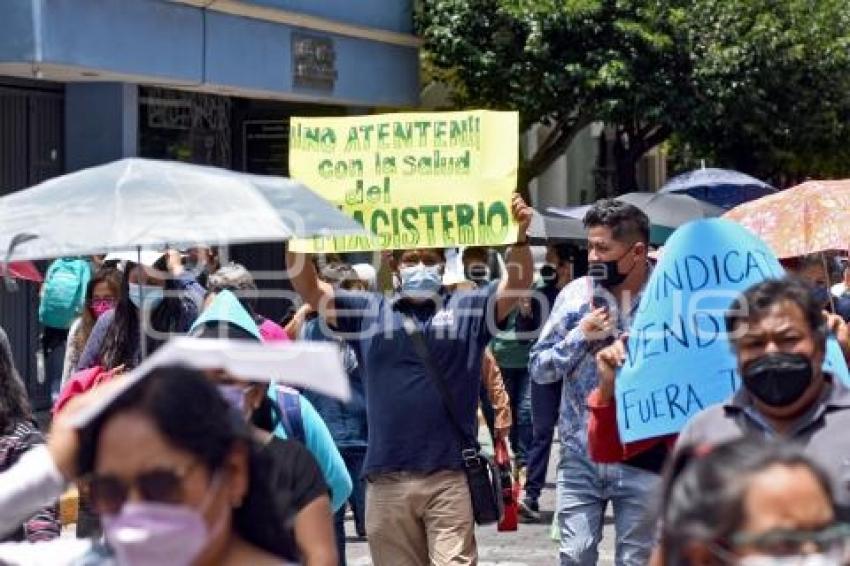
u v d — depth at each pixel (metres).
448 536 8.44
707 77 25.89
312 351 4.01
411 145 9.88
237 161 25.17
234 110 25.05
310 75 24.09
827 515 3.21
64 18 19.08
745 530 3.19
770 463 3.24
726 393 7.23
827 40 26.94
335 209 7.44
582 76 25.30
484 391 13.55
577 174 34.72
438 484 8.43
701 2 25.77
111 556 3.85
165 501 3.67
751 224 10.62
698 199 22.53
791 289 5.73
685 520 3.25
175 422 3.67
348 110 26.34
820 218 10.42
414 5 26.58
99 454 3.71
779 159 28.02
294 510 5.54
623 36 25.66
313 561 5.84
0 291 19.97
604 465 8.18
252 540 3.88
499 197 9.71
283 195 7.39
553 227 18.70
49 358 17.39
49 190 7.18
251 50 22.80
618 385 7.36
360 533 12.60
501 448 12.53
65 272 15.74
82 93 21.02
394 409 8.45
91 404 3.70
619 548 8.05
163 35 20.92
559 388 13.80
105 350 8.77
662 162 37.91
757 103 26.64
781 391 5.72
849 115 28.77
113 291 11.68
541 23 25.30
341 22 24.62
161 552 3.66
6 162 20.30
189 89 22.52
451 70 26.80
